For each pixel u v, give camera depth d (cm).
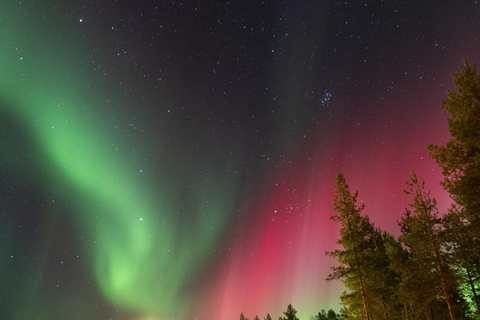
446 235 1650
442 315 2059
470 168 1311
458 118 1321
